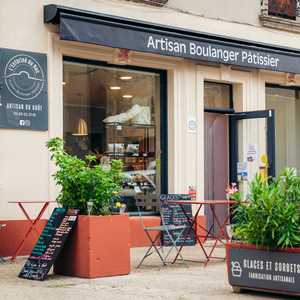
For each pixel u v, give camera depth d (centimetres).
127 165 1307
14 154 1112
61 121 1176
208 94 1429
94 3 1214
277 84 1559
